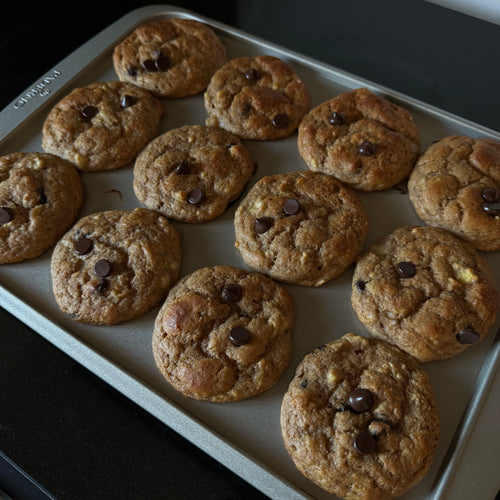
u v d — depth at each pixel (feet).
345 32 1.68
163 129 1.45
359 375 1.13
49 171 1.35
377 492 1.06
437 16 1.70
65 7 1.86
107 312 1.22
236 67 1.46
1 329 1.29
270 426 1.14
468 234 1.25
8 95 1.71
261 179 1.34
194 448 1.18
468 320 1.16
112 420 1.20
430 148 1.35
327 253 1.24
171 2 1.80
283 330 1.19
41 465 1.16
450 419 1.13
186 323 1.18
